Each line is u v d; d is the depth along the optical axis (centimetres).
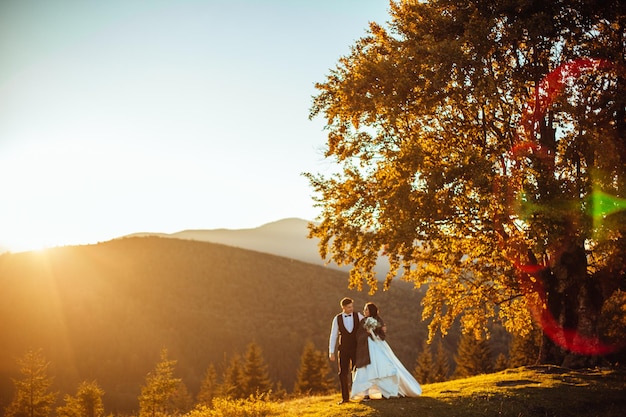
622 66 1580
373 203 1717
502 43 1623
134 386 11250
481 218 1672
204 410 1457
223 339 13025
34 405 4731
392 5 1973
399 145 1734
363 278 1881
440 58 1533
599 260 1766
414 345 11456
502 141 1705
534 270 1869
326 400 1566
